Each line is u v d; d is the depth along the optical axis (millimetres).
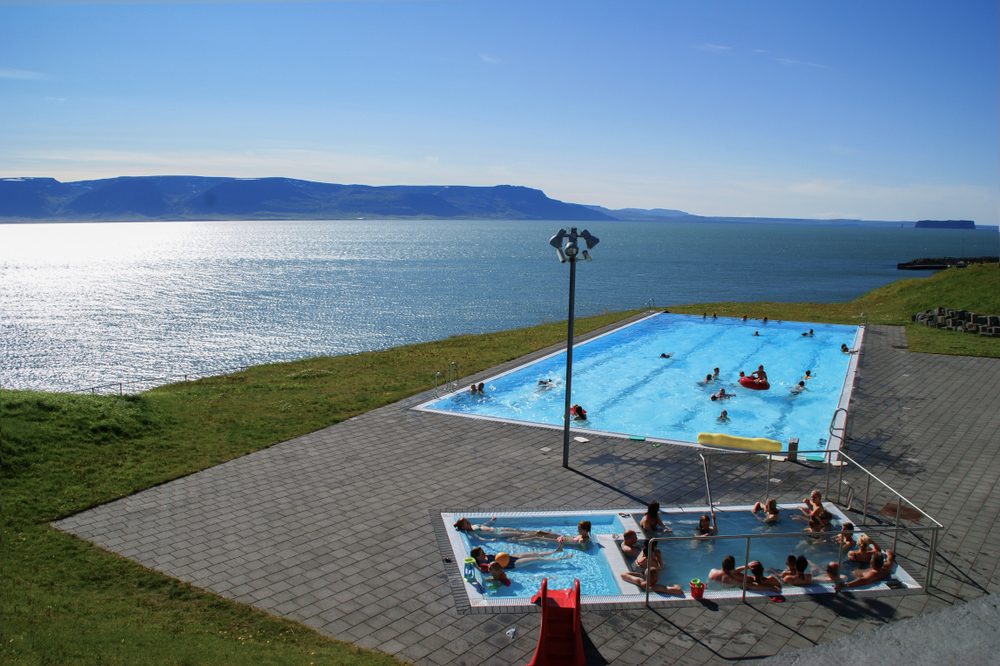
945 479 15109
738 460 16672
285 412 20656
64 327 65438
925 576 10773
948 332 34125
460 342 35688
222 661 7906
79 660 7551
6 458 15031
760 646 8906
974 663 8336
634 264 149250
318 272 131000
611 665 8500
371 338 60438
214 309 78250
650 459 16734
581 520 13172
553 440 18250
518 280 112562
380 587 10492
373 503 13820
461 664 8539
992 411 20469
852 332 35312
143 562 11219
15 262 158000
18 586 10047
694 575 11133
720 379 26859
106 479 14852
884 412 20531
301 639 8930
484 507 13664
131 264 152250
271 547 11820
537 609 9930
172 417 19625
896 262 156375
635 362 29875
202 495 14156
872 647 8781
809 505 13281
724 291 92812
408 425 19406
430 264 152125
